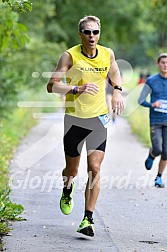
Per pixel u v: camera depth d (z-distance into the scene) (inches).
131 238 455.8
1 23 690.8
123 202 588.4
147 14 1720.0
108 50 455.8
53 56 1578.5
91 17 447.8
